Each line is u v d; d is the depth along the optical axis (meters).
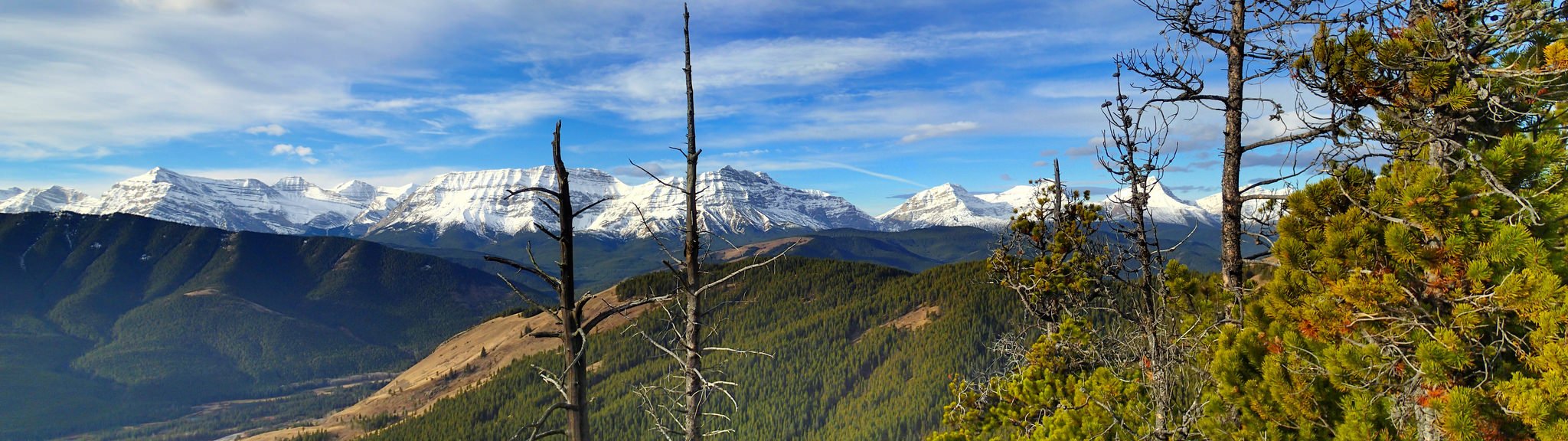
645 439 125.88
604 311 9.21
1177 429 10.48
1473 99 8.51
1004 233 18.64
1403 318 8.64
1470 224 8.19
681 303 10.65
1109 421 12.59
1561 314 7.44
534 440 8.22
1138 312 10.55
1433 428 8.49
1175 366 10.91
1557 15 8.59
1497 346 8.45
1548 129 9.10
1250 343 10.10
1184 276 12.48
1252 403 9.94
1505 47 9.05
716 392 10.41
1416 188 8.54
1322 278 9.59
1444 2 8.75
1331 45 9.55
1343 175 9.77
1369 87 9.34
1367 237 9.01
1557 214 7.88
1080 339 15.54
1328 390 9.49
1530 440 7.76
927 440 17.30
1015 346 18.08
